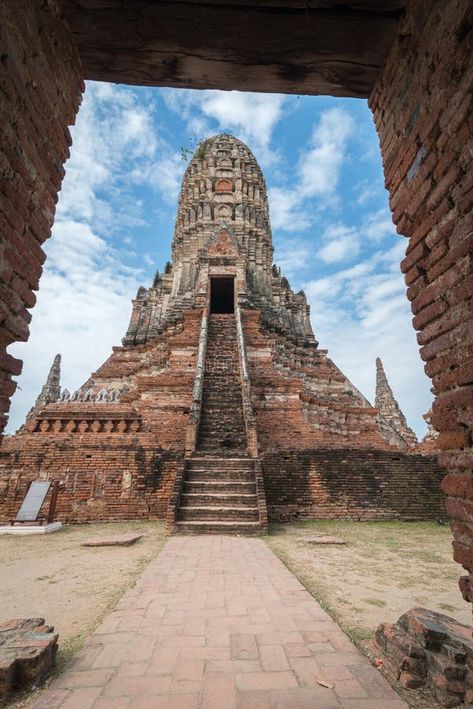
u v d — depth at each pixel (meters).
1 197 3.01
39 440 12.64
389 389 29.39
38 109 3.42
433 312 3.15
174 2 3.38
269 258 32.44
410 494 12.35
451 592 5.54
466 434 2.76
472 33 2.71
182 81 4.16
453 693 2.96
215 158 36.16
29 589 5.66
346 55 3.79
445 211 3.04
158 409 15.88
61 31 3.53
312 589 5.62
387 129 3.92
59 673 3.33
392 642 3.54
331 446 15.85
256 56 3.81
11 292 3.21
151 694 3.01
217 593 5.29
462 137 2.84
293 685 3.13
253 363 19.62
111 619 4.40
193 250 30.73
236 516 10.20
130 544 8.70
